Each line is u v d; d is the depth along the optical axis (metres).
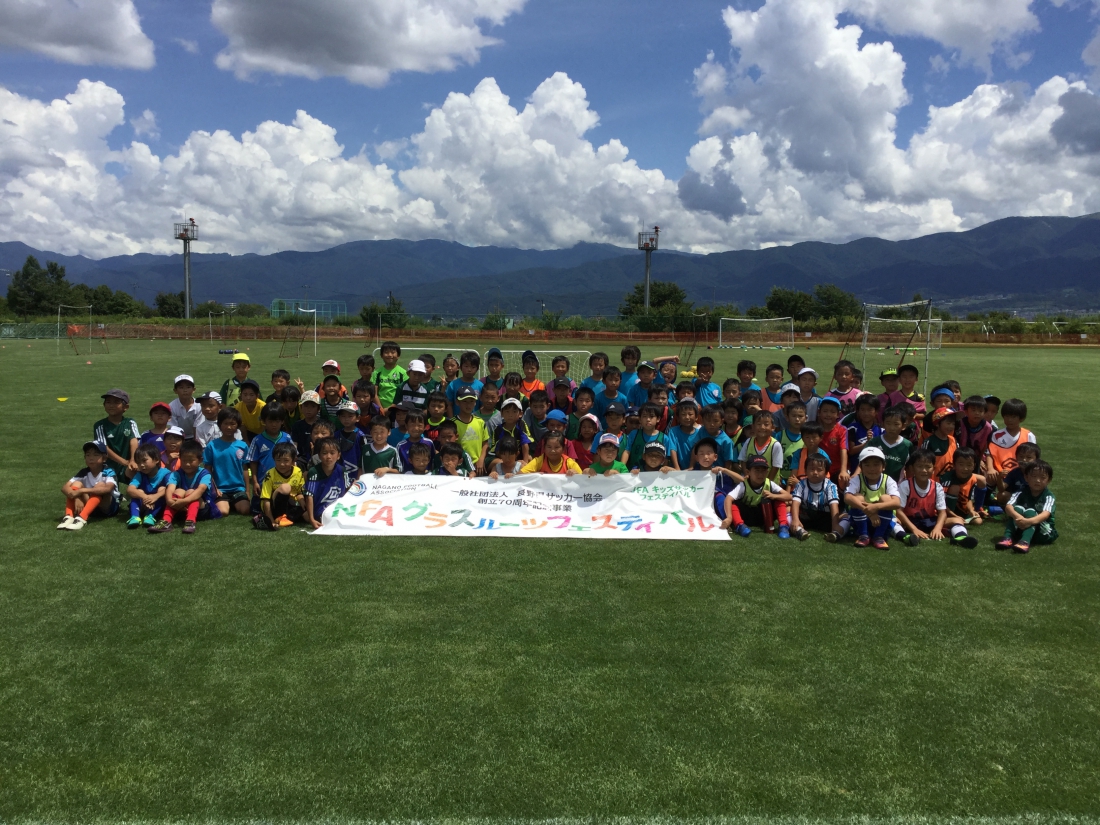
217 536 6.36
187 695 3.69
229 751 3.22
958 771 3.12
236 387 8.32
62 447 10.55
